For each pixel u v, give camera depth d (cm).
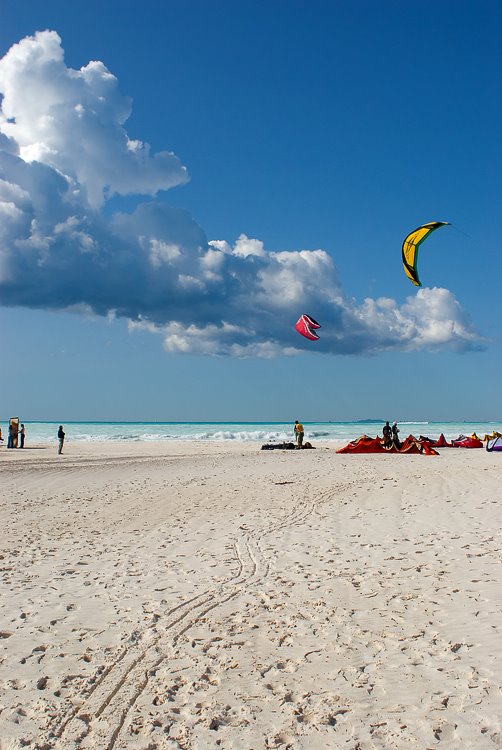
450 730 399
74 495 1647
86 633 598
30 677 502
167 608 670
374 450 3331
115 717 433
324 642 559
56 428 10750
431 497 1455
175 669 511
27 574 824
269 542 1001
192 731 412
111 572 830
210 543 1008
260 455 3275
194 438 6353
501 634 553
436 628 580
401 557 859
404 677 479
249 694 463
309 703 446
